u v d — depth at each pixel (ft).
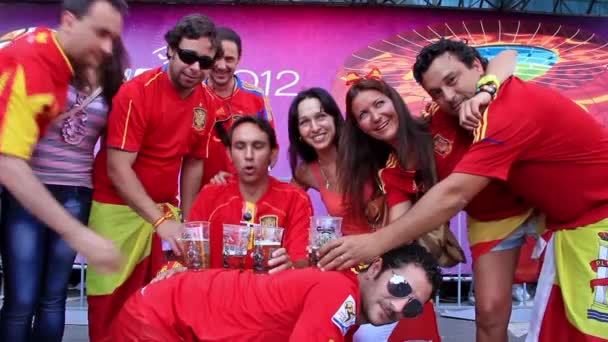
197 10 25.53
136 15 25.23
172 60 10.69
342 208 10.85
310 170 11.64
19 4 24.94
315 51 25.09
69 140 10.15
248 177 9.84
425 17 25.66
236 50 13.92
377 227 10.30
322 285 6.98
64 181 10.12
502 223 10.00
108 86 10.49
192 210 10.14
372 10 25.64
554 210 9.20
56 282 10.16
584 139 8.78
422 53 9.16
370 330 10.09
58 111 8.17
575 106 8.91
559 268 9.11
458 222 20.08
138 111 10.62
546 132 8.64
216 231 9.93
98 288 10.71
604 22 25.72
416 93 23.58
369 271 7.42
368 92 9.57
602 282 8.69
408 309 7.14
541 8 25.94
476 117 8.42
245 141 9.76
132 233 10.96
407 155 9.63
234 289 7.43
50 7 24.93
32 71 7.61
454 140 9.70
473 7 25.71
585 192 8.91
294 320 7.11
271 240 8.61
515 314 17.66
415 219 8.21
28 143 7.47
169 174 11.30
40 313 10.16
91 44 7.97
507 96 8.59
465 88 8.96
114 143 10.55
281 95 24.17
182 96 11.14
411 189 10.05
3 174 7.22
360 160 10.16
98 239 7.09
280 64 24.90
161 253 11.18
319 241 8.25
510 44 24.99
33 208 7.16
